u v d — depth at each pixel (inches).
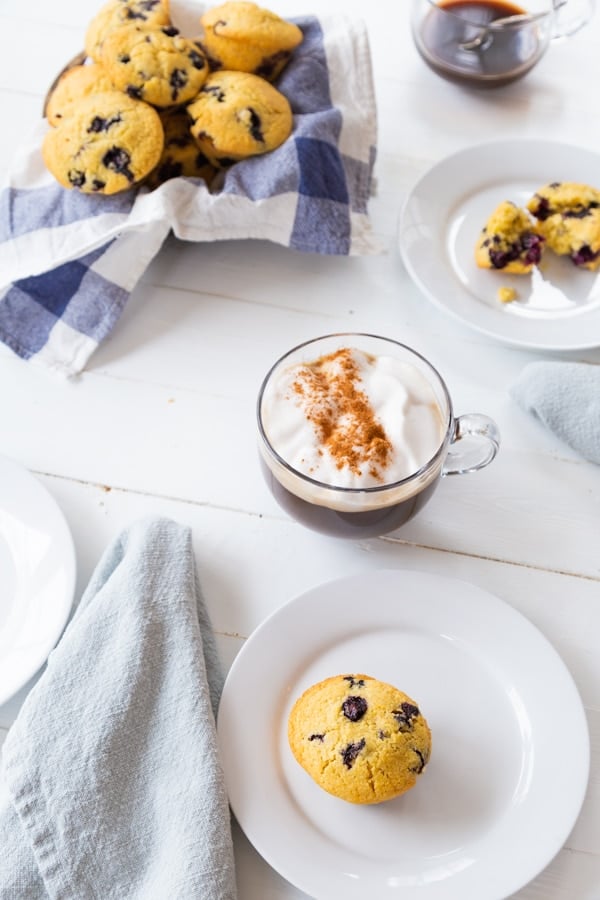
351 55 34.8
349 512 26.9
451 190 34.4
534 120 36.6
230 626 28.2
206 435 30.8
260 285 33.1
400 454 27.0
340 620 27.5
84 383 31.6
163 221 31.9
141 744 25.8
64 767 25.4
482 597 27.6
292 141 32.4
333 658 27.2
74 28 38.4
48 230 32.4
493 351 32.0
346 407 27.6
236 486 30.0
